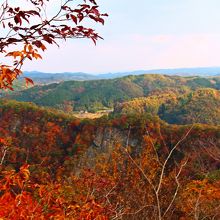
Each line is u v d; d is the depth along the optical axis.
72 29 3.56
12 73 3.35
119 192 8.32
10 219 3.95
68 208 4.76
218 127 39.97
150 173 11.89
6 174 4.12
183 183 11.07
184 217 8.52
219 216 7.27
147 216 6.77
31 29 3.39
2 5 3.32
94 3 3.50
